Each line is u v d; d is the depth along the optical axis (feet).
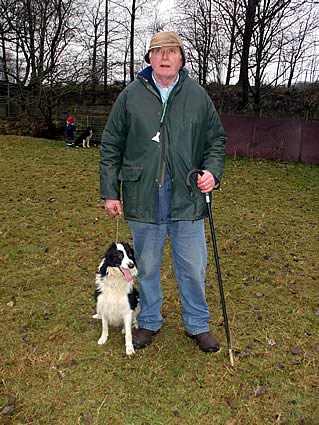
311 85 61.21
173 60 9.23
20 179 31.32
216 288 14.83
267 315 13.14
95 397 9.41
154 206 9.93
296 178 35.45
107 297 11.01
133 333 11.64
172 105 9.56
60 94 55.57
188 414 9.00
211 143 10.41
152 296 11.05
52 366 10.39
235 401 9.43
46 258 17.04
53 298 13.84
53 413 8.94
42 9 55.01
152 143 9.61
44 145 47.93
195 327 11.18
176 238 10.40
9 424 8.63
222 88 55.31
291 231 21.50
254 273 16.17
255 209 25.62
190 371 10.36
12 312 12.88
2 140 48.78
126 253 10.91
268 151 43.39
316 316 13.17
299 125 41.83
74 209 24.21
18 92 59.16
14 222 21.45
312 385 10.02
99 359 10.74
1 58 60.75
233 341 11.64
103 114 57.77
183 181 9.81
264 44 51.60
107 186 10.24
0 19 57.26
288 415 9.07
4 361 10.53
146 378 10.07
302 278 15.93
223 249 18.52
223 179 33.94
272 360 10.89
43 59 55.47
